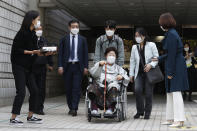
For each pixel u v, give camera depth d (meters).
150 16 15.74
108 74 6.61
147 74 6.72
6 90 9.52
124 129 5.51
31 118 6.27
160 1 12.46
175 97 5.73
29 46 6.03
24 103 10.46
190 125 6.00
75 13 14.79
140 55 6.89
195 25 17.97
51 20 13.53
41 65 7.48
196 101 11.69
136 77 6.95
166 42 5.77
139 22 17.52
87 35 18.66
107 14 15.26
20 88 5.93
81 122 6.39
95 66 6.48
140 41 6.87
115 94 6.32
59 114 7.71
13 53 5.99
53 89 14.05
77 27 7.61
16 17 10.53
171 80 5.72
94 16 15.72
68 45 7.63
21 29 5.98
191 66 11.65
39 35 7.48
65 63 7.61
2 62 9.42
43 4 12.36
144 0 12.30
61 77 15.44
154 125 6.00
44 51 5.92
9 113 7.71
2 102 9.26
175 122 5.79
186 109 8.93
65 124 6.09
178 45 5.71
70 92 7.69
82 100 12.52
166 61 5.80
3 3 9.53
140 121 6.55
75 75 7.57
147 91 6.84
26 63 6.01
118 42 7.09
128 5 13.30
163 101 11.80
